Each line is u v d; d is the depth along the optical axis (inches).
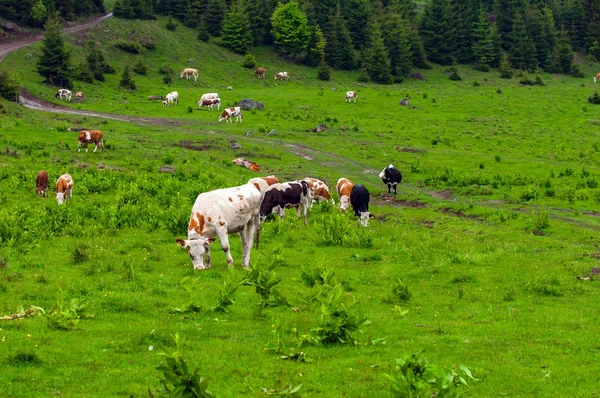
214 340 447.5
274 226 984.3
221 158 1996.8
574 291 665.6
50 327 455.8
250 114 2893.7
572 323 534.6
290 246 895.7
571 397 367.6
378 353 436.8
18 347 407.5
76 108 2810.0
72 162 1727.4
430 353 442.6
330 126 2662.4
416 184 1760.6
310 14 4699.8
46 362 389.1
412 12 5649.6
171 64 3959.2
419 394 312.8
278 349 425.7
